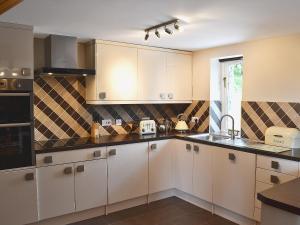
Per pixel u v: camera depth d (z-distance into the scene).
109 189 3.24
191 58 4.21
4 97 2.59
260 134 3.40
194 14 2.34
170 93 4.00
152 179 3.59
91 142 3.21
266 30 2.87
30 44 2.71
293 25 2.67
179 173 3.72
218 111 4.10
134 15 2.38
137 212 3.37
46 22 2.60
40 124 3.35
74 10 2.24
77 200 3.04
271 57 3.24
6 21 2.57
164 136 3.69
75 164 3.01
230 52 3.68
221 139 3.55
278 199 1.41
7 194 2.66
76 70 3.13
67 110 3.52
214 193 3.26
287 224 1.37
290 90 3.08
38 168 2.80
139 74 3.68
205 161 3.36
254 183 2.85
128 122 4.01
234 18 2.44
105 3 2.08
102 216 3.26
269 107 3.29
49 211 2.88
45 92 3.37
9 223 2.68
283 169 2.60
